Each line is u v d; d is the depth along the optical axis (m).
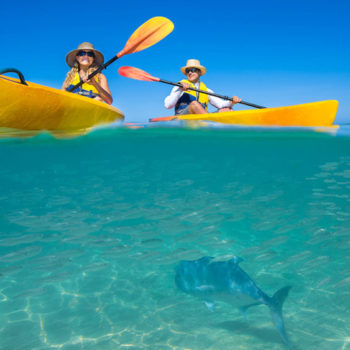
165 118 5.26
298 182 3.66
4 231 2.24
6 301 1.44
